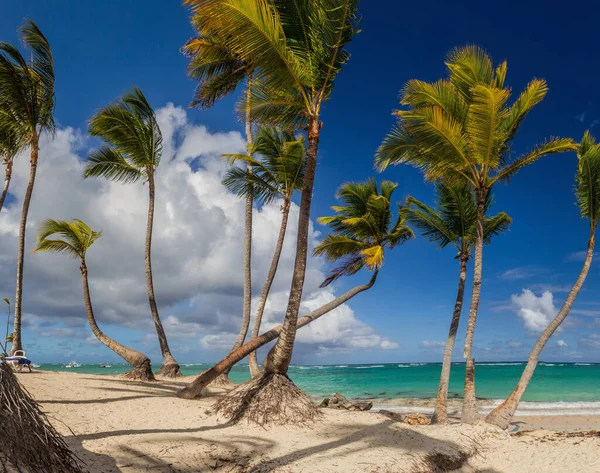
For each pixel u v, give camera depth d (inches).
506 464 373.7
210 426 378.9
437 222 597.9
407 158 532.4
